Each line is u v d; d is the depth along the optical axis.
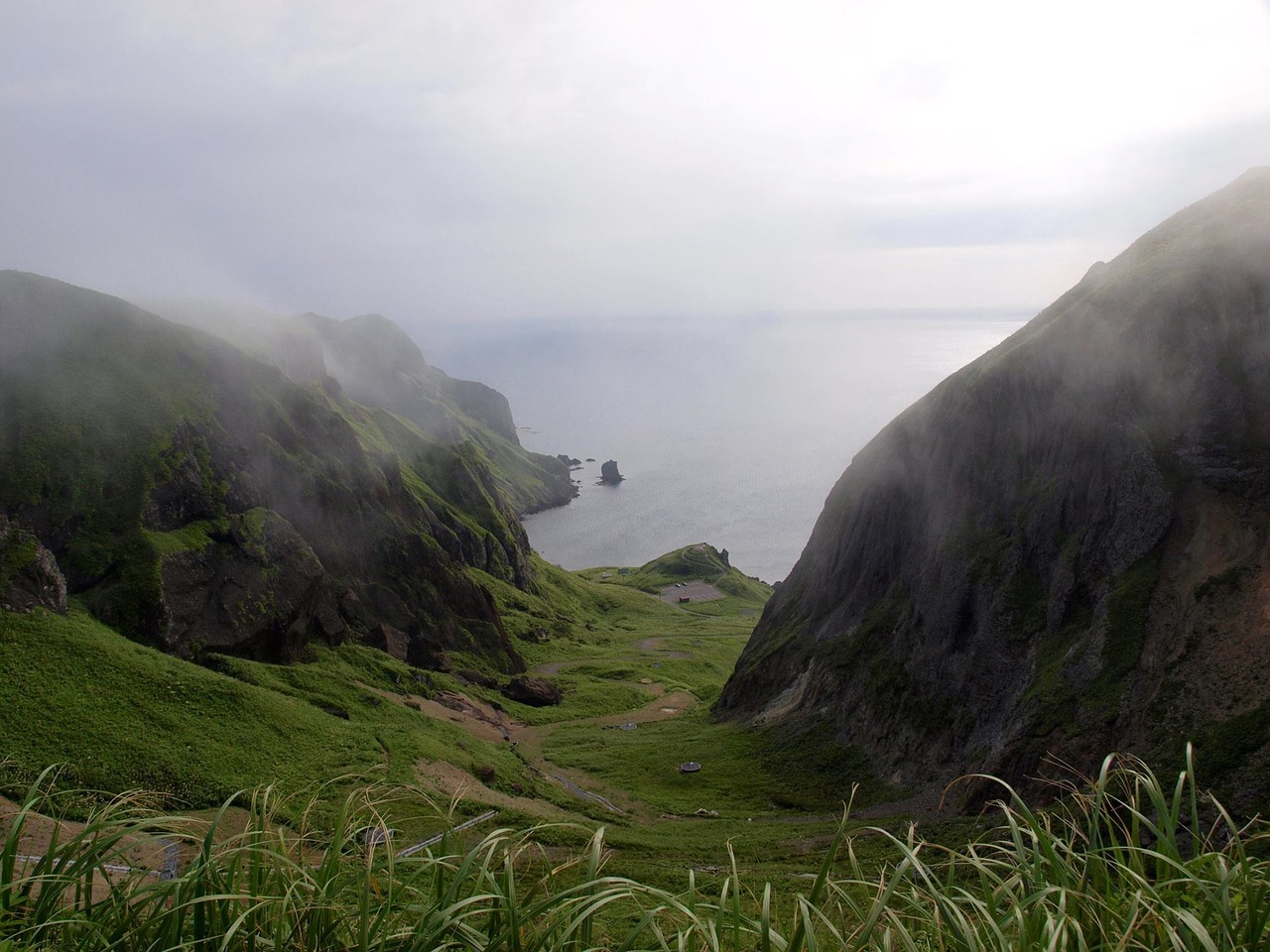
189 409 80.06
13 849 9.02
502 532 169.75
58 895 8.86
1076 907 8.59
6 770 39.12
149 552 67.19
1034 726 47.97
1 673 46.09
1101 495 54.34
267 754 47.81
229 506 77.62
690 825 53.88
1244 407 49.84
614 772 68.94
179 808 40.22
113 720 45.53
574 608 172.62
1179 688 42.25
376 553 101.88
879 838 45.59
